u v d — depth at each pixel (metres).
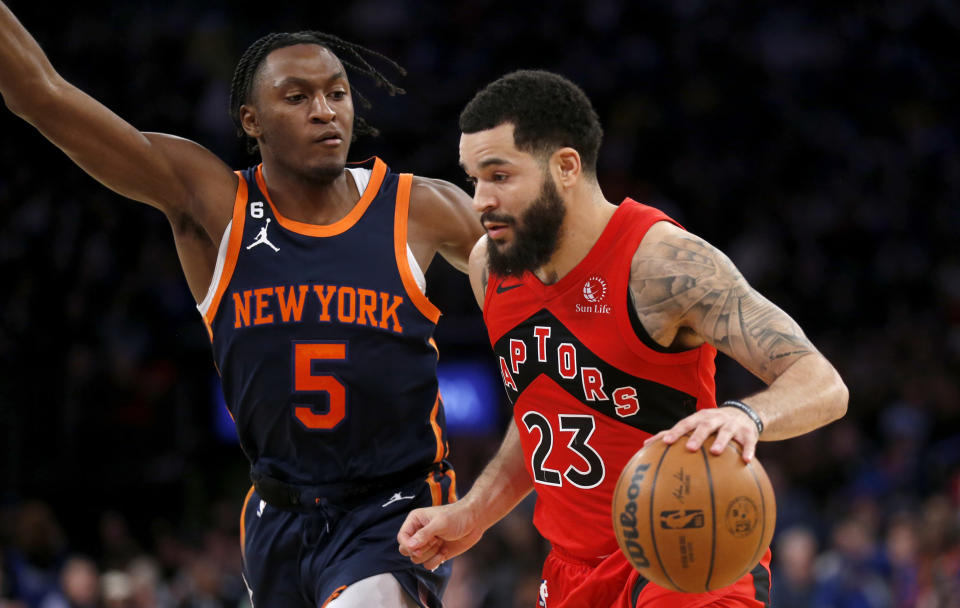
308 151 7.11
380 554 7.12
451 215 7.66
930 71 33.66
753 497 5.33
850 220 29.48
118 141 7.00
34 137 25.89
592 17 32.91
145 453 20.59
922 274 28.16
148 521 20.30
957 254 28.84
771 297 26.94
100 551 19.86
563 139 6.07
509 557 17.56
